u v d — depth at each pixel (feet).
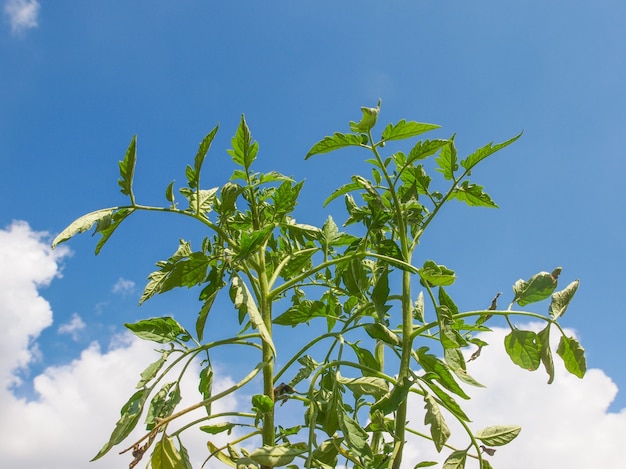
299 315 3.70
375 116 3.22
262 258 3.50
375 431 3.82
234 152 3.44
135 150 3.09
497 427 3.28
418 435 3.67
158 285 3.23
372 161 3.62
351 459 3.40
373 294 3.36
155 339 3.22
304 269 4.16
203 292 3.37
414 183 3.58
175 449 3.14
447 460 3.21
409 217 3.58
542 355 3.11
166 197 3.23
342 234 3.67
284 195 3.43
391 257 3.41
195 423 3.17
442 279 3.16
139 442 2.92
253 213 3.50
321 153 3.39
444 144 3.38
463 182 3.48
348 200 3.69
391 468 3.24
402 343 3.26
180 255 3.28
